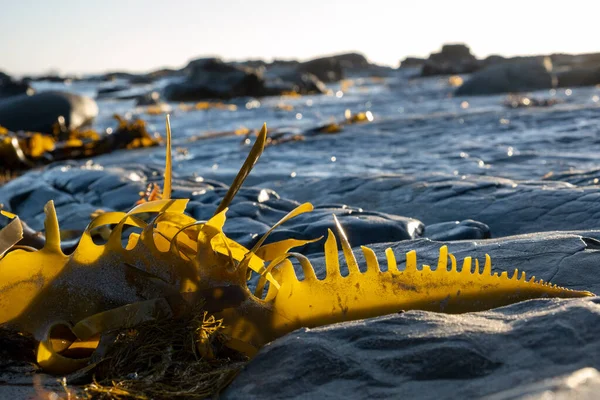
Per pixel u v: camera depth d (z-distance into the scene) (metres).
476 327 0.86
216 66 18.02
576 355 0.79
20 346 0.97
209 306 0.95
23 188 2.99
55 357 0.92
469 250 1.38
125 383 0.87
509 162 3.57
